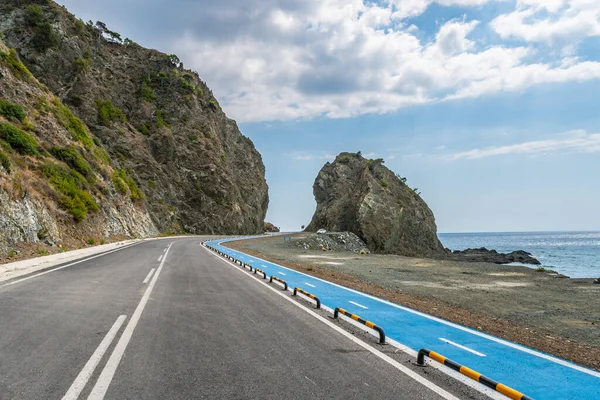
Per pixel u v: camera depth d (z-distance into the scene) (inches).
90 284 470.9
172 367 201.5
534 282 796.6
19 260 667.4
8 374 184.7
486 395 181.9
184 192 3129.9
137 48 3762.3
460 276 863.1
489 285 721.0
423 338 294.0
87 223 1253.7
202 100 4005.9
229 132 4475.9
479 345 280.8
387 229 3358.8
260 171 5004.9
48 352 218.7
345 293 508.7
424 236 3690.9
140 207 2203.5
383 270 913.5
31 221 859.4
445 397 177.2
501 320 402.3
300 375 196.9
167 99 3526.1
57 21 2753.4
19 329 263.9
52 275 537.6
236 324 301.4
